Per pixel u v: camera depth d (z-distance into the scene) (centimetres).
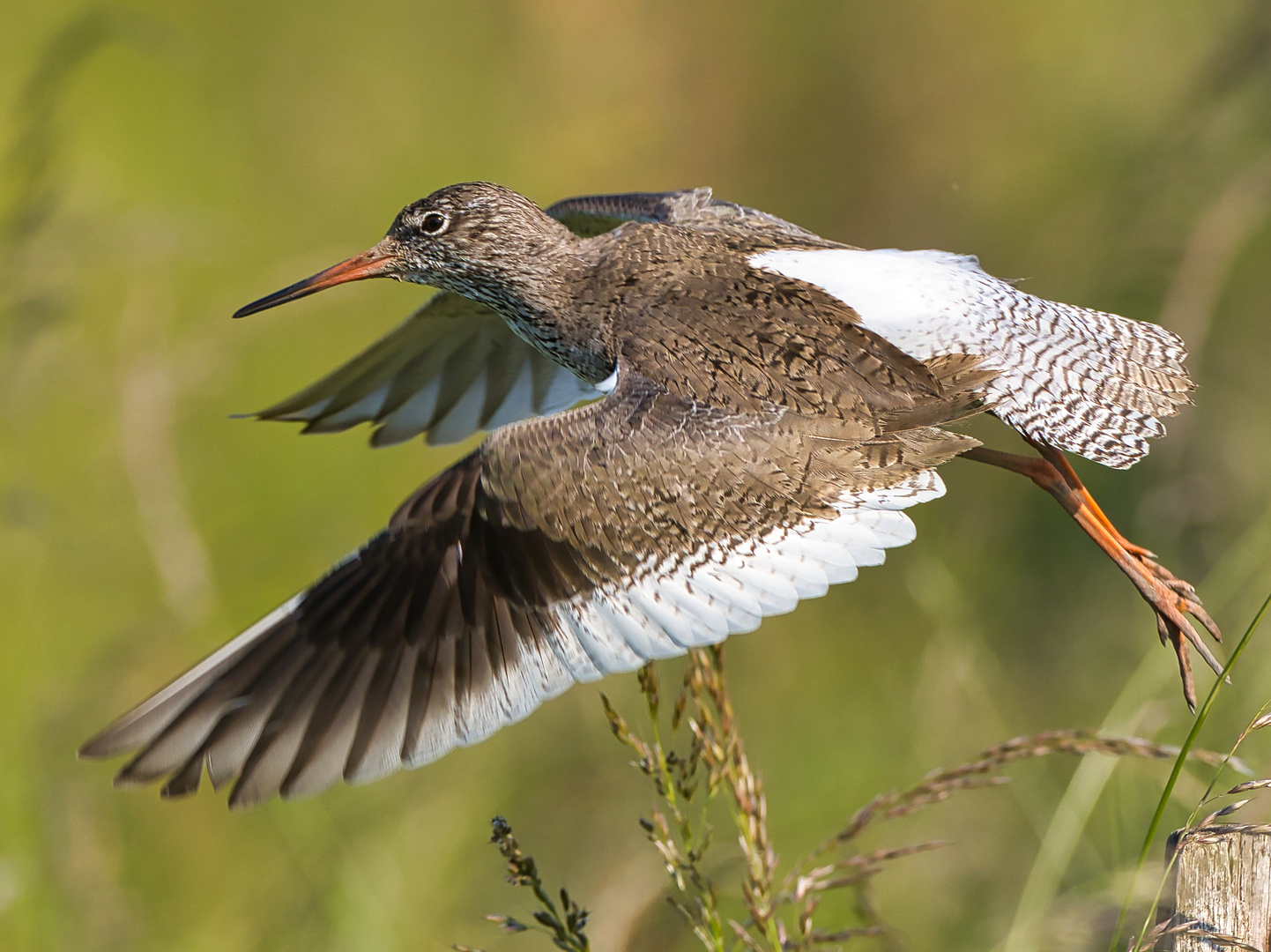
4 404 1268
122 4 1806
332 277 1075
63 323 1269
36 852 1059
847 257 950
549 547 787
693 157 1944
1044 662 1359
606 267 980
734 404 827
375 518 1447
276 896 1095
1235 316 1523
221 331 1412
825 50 1975
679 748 1241
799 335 863
